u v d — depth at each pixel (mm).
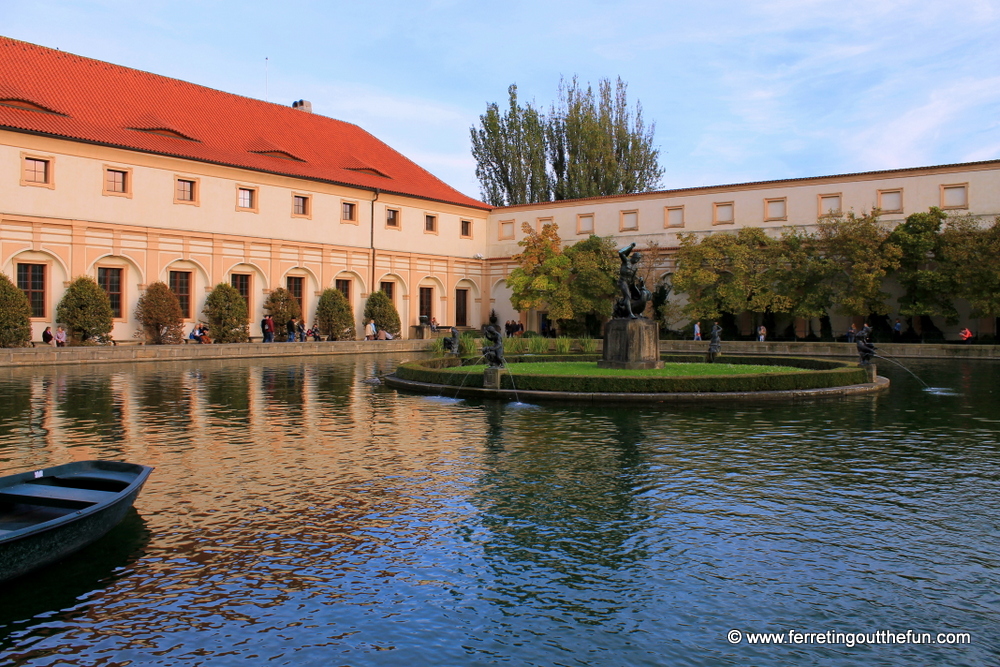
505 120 66812
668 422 15555
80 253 36469
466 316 59094
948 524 8508
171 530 8266
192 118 44688
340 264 48688
